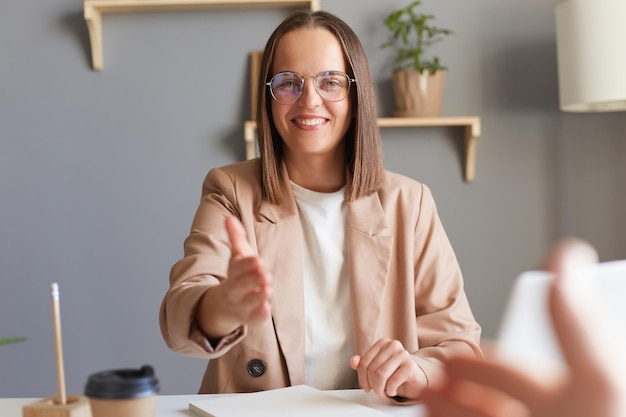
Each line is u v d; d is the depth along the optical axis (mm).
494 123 2789
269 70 1529
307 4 2699
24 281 2758
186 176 2762
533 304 347
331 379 1454
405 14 2744
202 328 1086
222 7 2711
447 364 349
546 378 316
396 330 1510
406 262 1528
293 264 1482
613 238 2822
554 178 2807
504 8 2781
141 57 2746
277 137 1555
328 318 1477
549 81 2789
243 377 1435
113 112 2748
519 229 2805
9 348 2754
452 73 2777
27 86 2746
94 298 2766
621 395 281
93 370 2760
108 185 2758
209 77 2756
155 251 2766
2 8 2734
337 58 1500
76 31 2742
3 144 2750
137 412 860
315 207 1526
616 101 2590
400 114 2668
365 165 1527
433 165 2785
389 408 1218
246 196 1531
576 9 2395
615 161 2811
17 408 1167
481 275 2801
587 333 290
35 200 2756
